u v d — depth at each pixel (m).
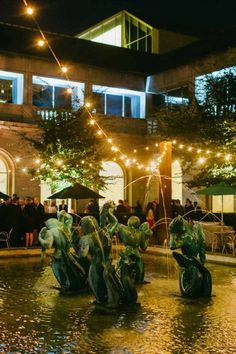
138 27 37.53
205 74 25.20
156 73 32.12
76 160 25.64
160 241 20.16
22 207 21.02
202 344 7.61
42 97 29.62
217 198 28.78
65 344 7.57
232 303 10.51
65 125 25.89
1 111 28.27
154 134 29.28
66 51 30.59
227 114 22.23
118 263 12.45
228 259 16.36
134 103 32.84
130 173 31.62
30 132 28.41
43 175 25.78
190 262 11.02
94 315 9.38
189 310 9.86
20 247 19.19
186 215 23.03
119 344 7.57
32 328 8.47
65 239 11.50
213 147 22.25
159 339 7.85
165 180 20.02
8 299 10.80
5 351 7.25
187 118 24.00
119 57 32.34
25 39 29.61
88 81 30.92
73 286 11.34
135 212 25.34
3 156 27.84
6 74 28.88
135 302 10.16
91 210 23.09
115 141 30.88
